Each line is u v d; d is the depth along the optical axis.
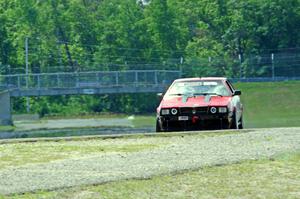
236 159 39.44
